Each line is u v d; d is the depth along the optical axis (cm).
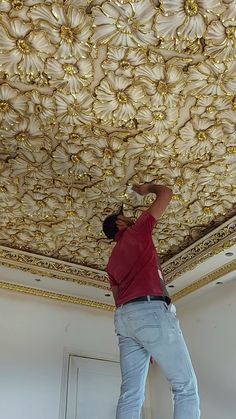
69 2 180
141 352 196
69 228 350
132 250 212
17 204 318
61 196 309
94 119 240
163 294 197
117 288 212
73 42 197
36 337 409
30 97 226
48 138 254
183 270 403
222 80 219
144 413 433
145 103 230
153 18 186
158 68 212
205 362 397
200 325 421
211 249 366
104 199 311
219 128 250
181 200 314
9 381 373
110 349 448
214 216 336
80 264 406
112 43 199
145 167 279
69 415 385
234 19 188
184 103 234
